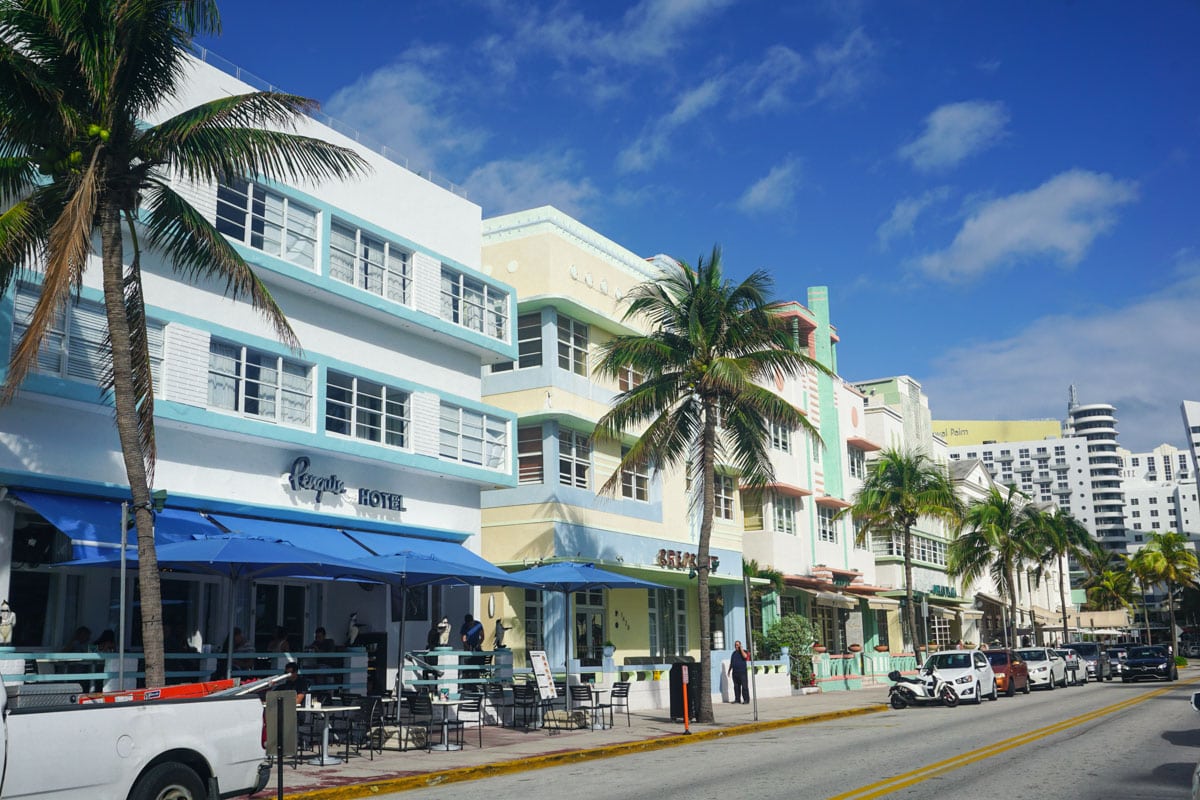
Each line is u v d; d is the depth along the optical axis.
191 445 20.55
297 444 22.25
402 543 24.14
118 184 15.48
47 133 15.09
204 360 20.61
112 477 18.92
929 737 20.20
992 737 19.72
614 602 33.47
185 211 16.09
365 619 24.27
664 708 29.36
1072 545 70.38
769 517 43.12
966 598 65.44
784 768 15.61
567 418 30.80
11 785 8.38
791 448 45.62
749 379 25.42
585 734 22.20
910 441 64.25
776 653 38.09
